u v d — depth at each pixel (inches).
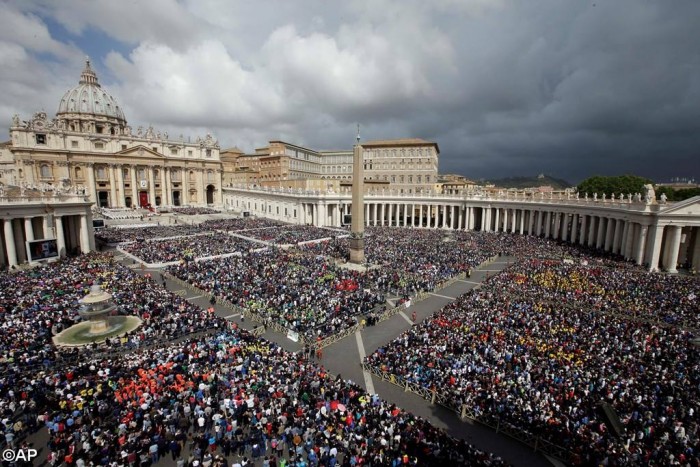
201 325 1178.6
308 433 681.0
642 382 829.2
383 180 4552.2
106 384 806.5
